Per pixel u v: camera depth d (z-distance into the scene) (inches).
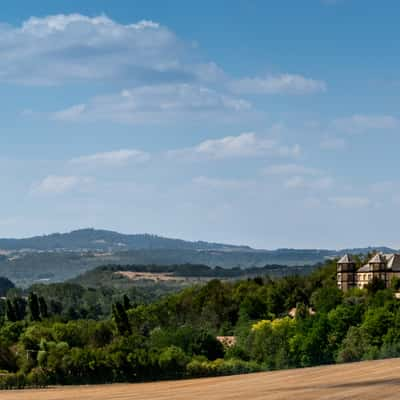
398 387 2719.0
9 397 3585.1
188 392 3137.3
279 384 3196.4
